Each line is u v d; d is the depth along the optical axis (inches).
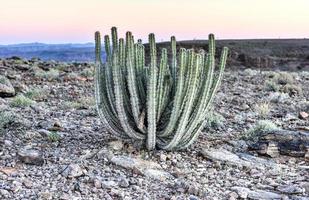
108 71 280.8
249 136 318.7
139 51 285.1
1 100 434.6
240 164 264.4
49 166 245.9
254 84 671.8
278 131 307.0
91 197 209.2
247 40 4220.0
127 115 282.7
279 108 460.8
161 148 282.8
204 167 260.8
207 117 355.6
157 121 279.1
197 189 220.5
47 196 204.1
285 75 727.1
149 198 212.4
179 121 269.7
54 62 986.7
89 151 270.8
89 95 510.6
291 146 289.3
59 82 616.7
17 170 237.1
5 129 317.4
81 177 232.1
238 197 218.4
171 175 243.8
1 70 722.2
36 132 307.1
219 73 283.9
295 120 391.9
